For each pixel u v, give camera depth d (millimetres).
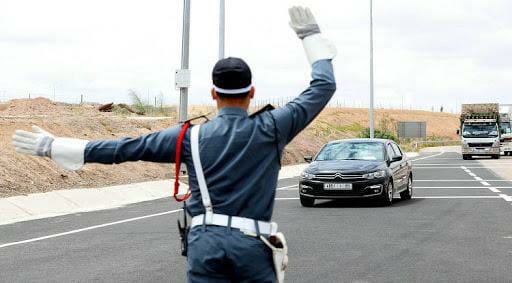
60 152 4812
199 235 4715
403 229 17297
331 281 11102
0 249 14555
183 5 29125
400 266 12383
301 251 14039
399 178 24609
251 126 4746
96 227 18094
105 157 4832
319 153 25047
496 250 14086
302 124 4883
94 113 51625
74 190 25391
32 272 12023
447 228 17422
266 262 4742
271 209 4824
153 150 4824
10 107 50094
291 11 5082
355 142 25234
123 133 41750
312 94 4910
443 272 11820
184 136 4797
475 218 19453
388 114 187875
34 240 15797
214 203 4723
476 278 11344
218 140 4723
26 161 28531
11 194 23688
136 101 60062
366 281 11086
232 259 4664
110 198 26000
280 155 4848
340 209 22469
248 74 4848
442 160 64312
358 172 22750
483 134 65688
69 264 12766
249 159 4707
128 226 18281
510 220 18953
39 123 35594
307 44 5062
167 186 30797
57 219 20000
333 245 14805
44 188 26375
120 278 11484
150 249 14469
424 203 24109
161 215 20891
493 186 31141
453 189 29797
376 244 14922
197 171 4738
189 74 28750
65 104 59125
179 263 12859
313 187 22953
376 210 21953
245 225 4688
